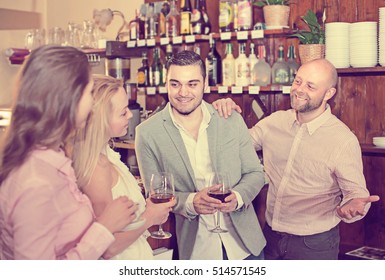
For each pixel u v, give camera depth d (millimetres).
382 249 3188
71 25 4570
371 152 3084
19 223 1207
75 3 4770
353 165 2301
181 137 2115
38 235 1213
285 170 2471
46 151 1270
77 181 1438
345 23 3008
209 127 2148
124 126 1578
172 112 2131
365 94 3234
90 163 1441
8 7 4766
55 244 1282
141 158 2150
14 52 4641
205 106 2162
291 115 2521
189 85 2012
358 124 3273
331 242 2393
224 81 3561
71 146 1439
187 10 3793
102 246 1304
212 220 2129
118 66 4203
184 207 1996
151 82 3959
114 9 4469
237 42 3719
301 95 2389
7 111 4523
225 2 3537
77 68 1270
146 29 3988
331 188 2371
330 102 3344
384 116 3180
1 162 1248
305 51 3107
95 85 1497
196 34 3660
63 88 1246
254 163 2215
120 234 1483
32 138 1251
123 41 4078
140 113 4043
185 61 2006
